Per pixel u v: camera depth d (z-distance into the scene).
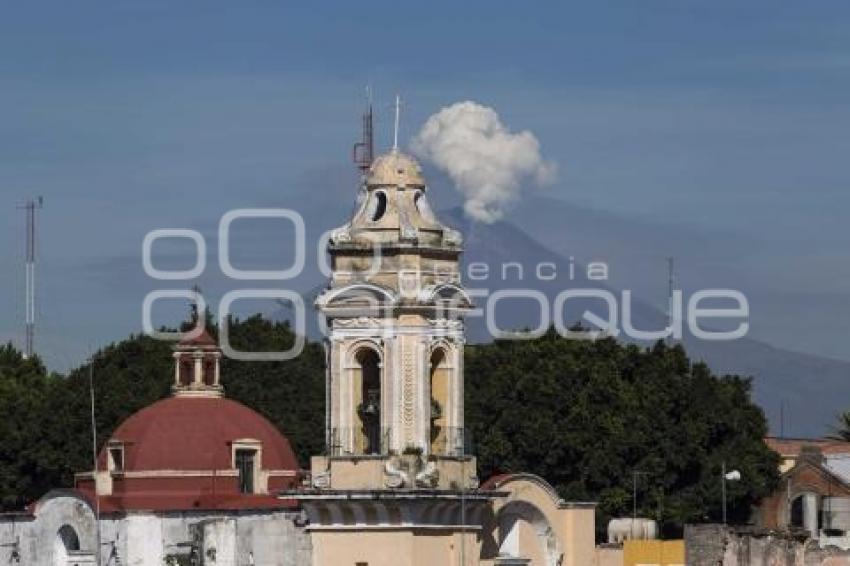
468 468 175.75
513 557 179.88
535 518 183.75
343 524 173.38
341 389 174.38
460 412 176.00
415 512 172.12
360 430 174.75
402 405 173.12
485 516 179.38
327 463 174.12
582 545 185.75
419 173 176.38
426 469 172.62
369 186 176.00
